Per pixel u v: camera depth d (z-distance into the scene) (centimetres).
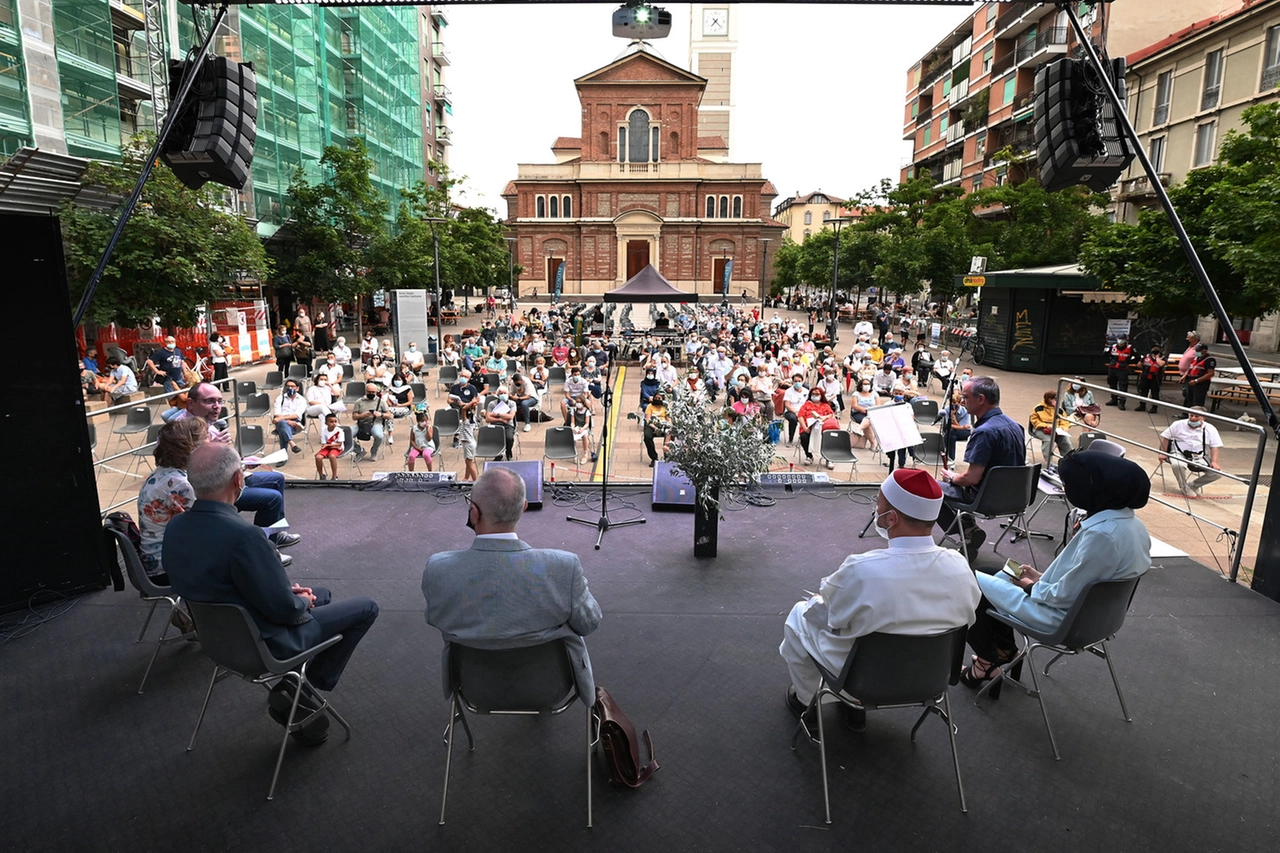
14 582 460
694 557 569
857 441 1369
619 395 1215
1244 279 1454
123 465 1086
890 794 306
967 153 4634
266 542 304
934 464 1027
